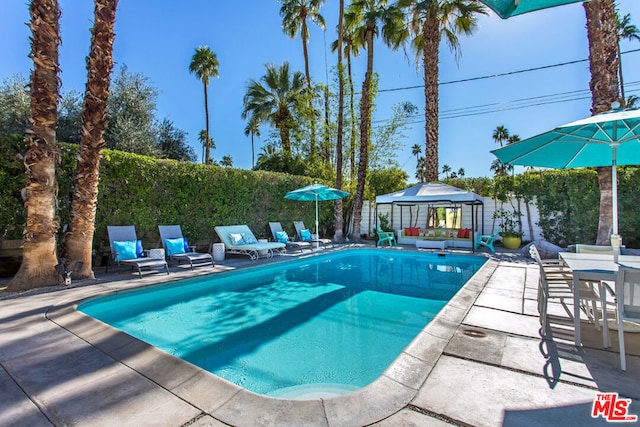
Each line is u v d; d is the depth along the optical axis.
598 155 4.62
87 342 2.98
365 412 1.91
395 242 12.77
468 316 3.73
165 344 3.58
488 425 1.79
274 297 5.54
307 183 13.12
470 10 12.02
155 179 7.94
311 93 15.80
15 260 5.99
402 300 5.34
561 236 10.62
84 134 5.72
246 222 10.43
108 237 6.86
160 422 1.82
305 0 17.30
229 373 2.95
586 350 2.79
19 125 11.02
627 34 17.61
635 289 2.50
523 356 2.68
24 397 2.08
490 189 12.09
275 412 1.91
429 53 12.60
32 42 5.13
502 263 7.65
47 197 5.29
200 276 6.31
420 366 2.49
